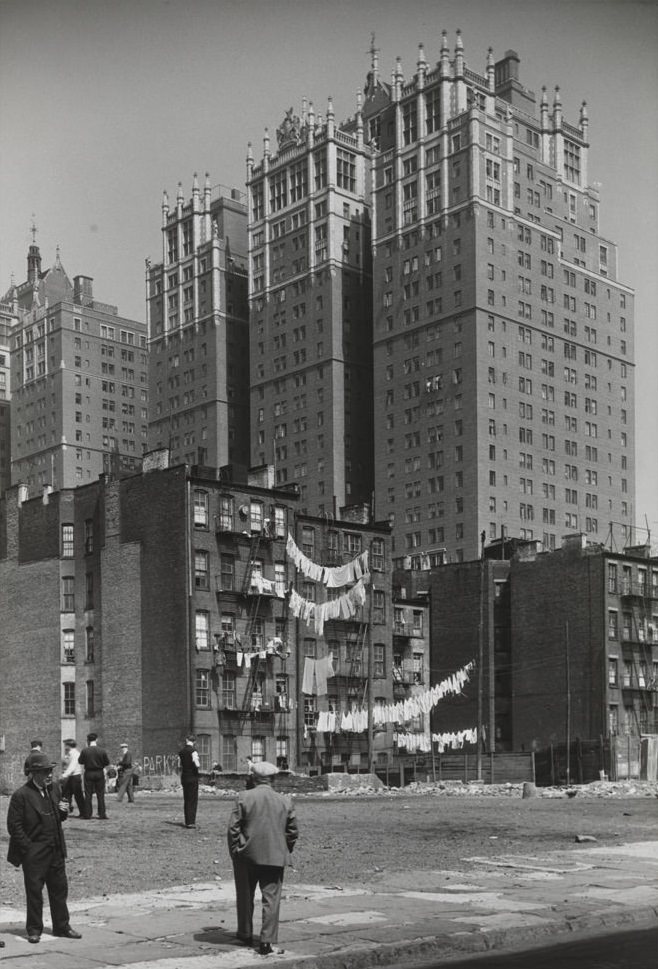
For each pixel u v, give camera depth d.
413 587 143.75
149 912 22.94
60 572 111.50
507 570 138.25
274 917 19.14
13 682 113.38
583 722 127.69
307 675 108.50
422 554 161.12
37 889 19.89
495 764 108.44
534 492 195.75
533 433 197.50
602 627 127.62
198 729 100.00
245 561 105.81
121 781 60.28
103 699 106.56
